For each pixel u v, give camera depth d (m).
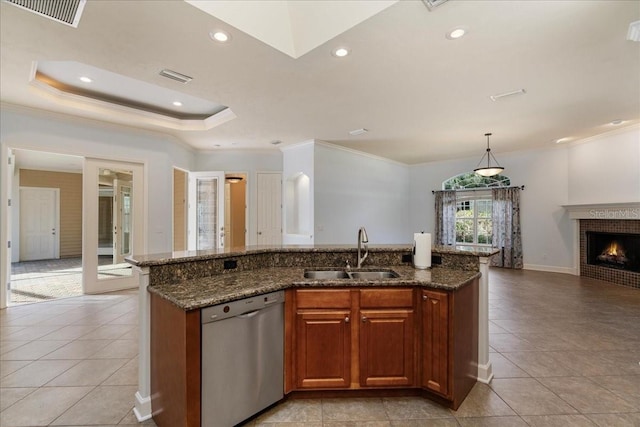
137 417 1.95
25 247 8.29
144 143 5.19
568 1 2.02
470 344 2.27
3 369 2.53
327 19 2.38
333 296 2.13
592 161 5.83
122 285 5.13
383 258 2.86
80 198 9.12
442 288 2.02
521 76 3.11
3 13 2.06
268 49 2.54
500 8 2.07
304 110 4.12
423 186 8.51
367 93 3.52
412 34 2.36
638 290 5.12
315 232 5.80
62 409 2.02
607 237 5.95
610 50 2.62
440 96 3.63
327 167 6.08
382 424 1.90
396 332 2.15
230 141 5.89
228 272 2.47
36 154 6.77
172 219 5.57
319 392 2.19
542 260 6.77
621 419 1.94
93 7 2.00
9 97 3.68
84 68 3.38
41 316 3.79
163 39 2.39
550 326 3.54
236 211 8.80
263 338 1.94
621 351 2.90
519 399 2.16
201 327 1.64
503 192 7.17
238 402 1.81
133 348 2.93
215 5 2.10
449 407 2.06
